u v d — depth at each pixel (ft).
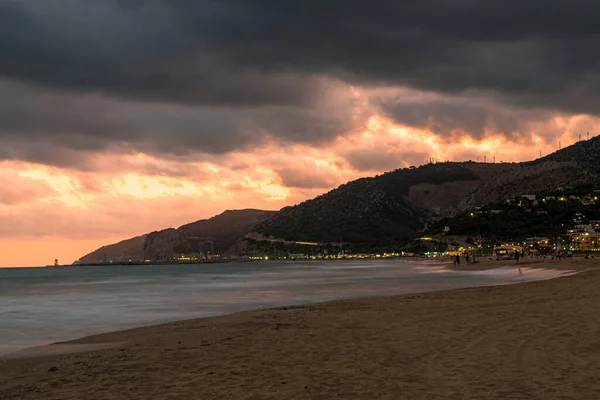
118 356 47.01
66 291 216.95
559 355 40.34
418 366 39.29
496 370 36.83
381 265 612.29
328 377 36.91
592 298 77.97
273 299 133.69
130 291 200.13
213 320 76.64
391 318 67.72
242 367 40.88
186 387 35.22
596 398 29.89
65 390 35.63
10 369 44.83
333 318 70.23
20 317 101.24
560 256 404.98
